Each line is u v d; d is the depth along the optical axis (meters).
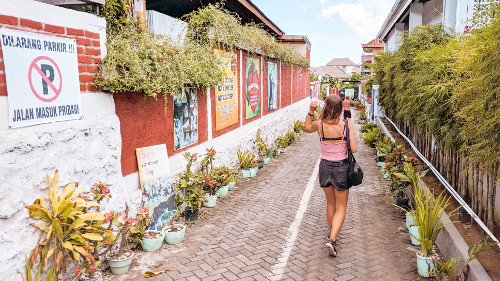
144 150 5.23
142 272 4.21
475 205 4.67
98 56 4.20
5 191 3.03
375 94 17.25
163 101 5.81
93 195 3.92
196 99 7.09
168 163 5.77
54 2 4.08
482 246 3.67
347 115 5.65
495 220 4.32
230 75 8.88
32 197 3.29
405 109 7.47
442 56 5.18
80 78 3.95
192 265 4.41
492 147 3.29
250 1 10.42
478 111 3.45
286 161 11.55
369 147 13.21
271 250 4.88
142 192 5.07
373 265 4.47
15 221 3.12
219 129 8.35
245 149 10.09
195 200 5.89
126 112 4.88
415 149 8.39
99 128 4.19
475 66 3.42
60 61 3.64
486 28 3.34
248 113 10.58
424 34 7.83
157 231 4.99
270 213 6.41
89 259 3.47
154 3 9.41
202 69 6.49
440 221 4.32
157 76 4.88
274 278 4.13
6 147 3.03
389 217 6.21
